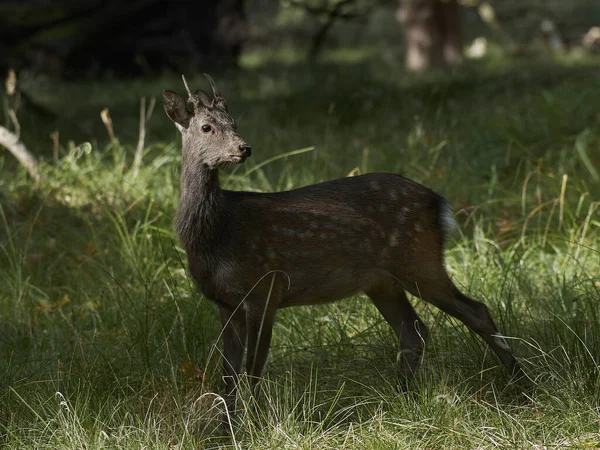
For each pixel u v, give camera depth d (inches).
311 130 770.2
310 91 940.0
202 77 1223.5
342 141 713.6
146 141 748.0
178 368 353.4
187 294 418.0
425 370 345.7
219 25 1368.1
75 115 884.6
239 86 1096.8
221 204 323.9
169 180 544.7
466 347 354.9
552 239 466.9
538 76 927.7
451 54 1316.4
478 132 637.3
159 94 1036.5
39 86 1159.6
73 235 500.4
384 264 339.9
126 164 617.9
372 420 310.3
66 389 340.2
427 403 316.2
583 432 298.5
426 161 596.4
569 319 363.3
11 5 1273.4
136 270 444.5
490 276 420.2
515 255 447.2
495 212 511.2
